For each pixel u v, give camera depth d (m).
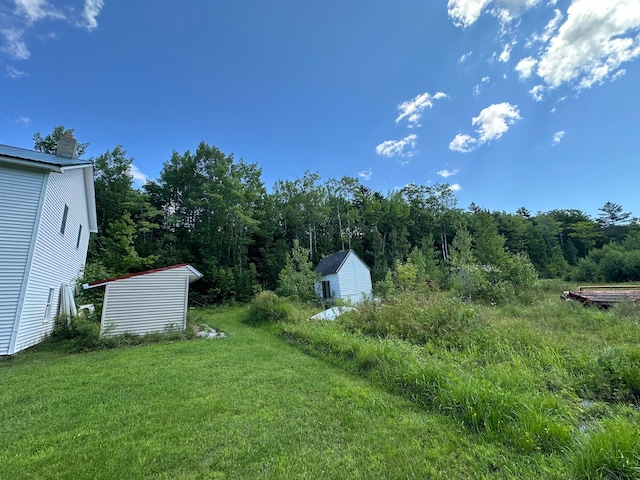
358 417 3.39
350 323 8.48
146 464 2.52
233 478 2.34
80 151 23.12
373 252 34.22
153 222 26.91
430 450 2.68
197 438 2.95
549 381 4.03
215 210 26.69
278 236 32.34
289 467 2.46
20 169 7.64
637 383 3.69
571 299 11.59
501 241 21.23
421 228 39.91
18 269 7.25
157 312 9.73
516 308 10.71
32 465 2.51
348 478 2.32
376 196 42.16
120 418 3.44
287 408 3.67
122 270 17.80
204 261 23.61
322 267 25.55
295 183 34.09
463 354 5.47
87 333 7.96
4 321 6.92
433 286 20.78
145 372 5.34
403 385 4.28
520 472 2.32
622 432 2.41
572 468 2.25
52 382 4.83
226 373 5.21
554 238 47.72
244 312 16.42
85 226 13.27
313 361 6.02
